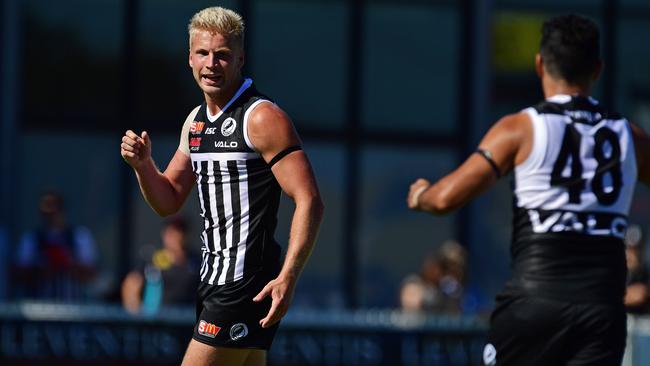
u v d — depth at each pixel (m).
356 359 33.06
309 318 32.91
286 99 49.84
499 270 50.47
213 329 18.62
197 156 18.86
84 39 48.06
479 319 33.56
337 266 49.78
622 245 18.39
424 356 33.31
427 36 50.97
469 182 18.31
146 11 48.53
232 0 49.34
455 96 51.12
